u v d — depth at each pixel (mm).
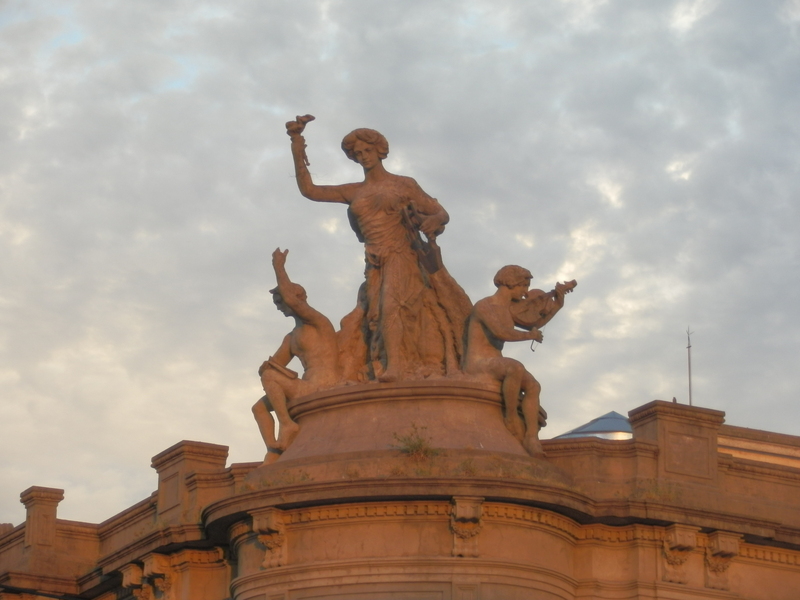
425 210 45375
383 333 43812
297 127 46344
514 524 41469
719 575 43375
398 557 40969
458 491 40656
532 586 41312
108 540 50812
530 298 44688
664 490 42906
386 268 44562
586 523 42969
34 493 50875
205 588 45500
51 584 49938
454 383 42812
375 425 42562
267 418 44625
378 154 45844
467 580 40719
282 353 45031
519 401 43406
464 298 44906
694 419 43969
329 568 41219
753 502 44188
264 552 42375
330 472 41500
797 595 44719
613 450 43375
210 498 45406
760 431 50531
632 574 42906
